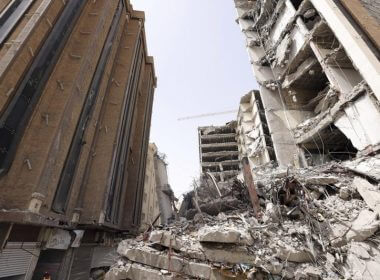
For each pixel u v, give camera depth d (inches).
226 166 1828.2
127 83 706.8
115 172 581.6
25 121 327.9
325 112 663.1
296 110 903.1
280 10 961.5
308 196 302.4
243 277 219.1
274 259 230.4
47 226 346.3
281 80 963.3
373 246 211.3
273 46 968.9
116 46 730.8
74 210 427.8
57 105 382.9
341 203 284.2
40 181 313.0
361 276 194.2
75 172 435.8
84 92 468.8
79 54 472.4
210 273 228.8
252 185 338.0
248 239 249.9
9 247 284.4
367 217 239.0
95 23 550.3
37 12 364.5
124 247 299.4
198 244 265.3
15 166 305.4
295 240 252.8
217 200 394.9
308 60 820.0
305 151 792.9
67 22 469.7
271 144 1253.7
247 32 1184.2
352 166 361.4
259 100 1491.1
